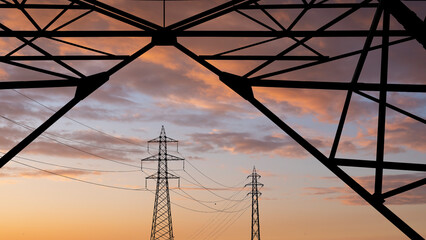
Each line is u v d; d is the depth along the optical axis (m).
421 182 13.44
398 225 13.55
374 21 13.80
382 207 13.61
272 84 16.02
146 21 17.08
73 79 16.23
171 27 17.12
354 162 13.98
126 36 17.31
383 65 14.34
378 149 13.89
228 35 17.47
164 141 71.50
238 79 16.16
